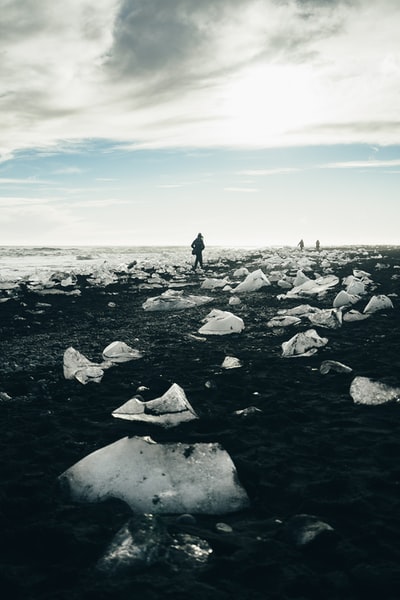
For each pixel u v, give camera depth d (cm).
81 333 605
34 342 552
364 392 319
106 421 292
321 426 273
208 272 1642
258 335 566
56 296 1011
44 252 4291
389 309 698
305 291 916
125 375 402
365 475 211
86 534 169
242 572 146
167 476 204
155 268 1895
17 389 365
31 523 177
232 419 289
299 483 206
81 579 143
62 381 388
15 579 143
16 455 241
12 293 1034
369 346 477
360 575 142
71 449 249
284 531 167
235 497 192
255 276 1075
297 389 346
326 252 3325
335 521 175
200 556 153
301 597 134
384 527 169
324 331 562
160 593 136
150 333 598
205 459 214
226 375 389
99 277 1402
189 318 710
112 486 200
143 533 158
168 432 271
